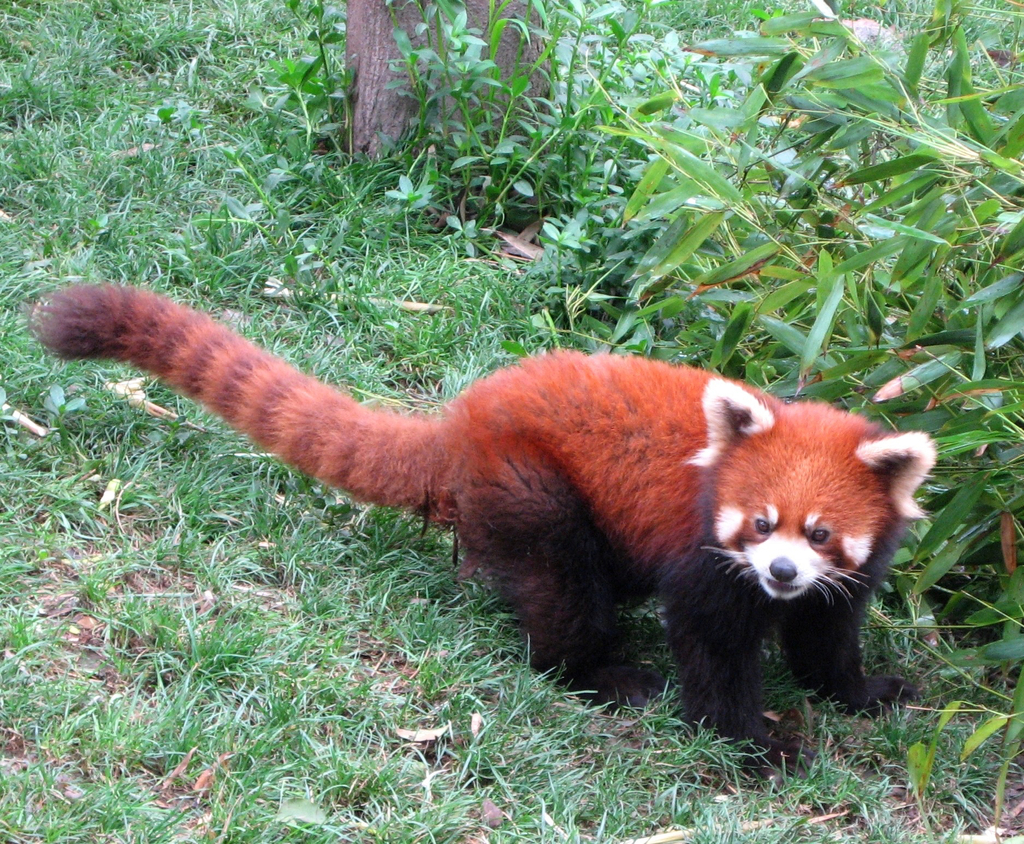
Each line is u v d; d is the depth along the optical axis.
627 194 4.10
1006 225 3.62
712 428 3.48
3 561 3.49
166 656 3.44
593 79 4.02
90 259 3.91
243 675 3.44
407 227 4.07
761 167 3.81
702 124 3.76
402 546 3.66
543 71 4.20
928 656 3.68
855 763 3.52
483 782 3.41
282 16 4.44
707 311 3.95
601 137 4.13
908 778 3.50
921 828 3.45
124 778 3.32
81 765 3.33
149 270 3.94
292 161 4.12
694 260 3.91
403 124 4.16
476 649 3.56
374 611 3.57
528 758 3.43
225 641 3.46
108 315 3.66
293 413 3.63
